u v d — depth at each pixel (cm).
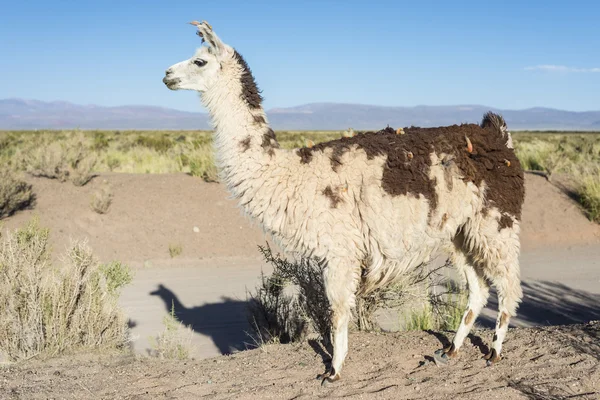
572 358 623
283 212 602
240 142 623
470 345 688
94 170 2131
